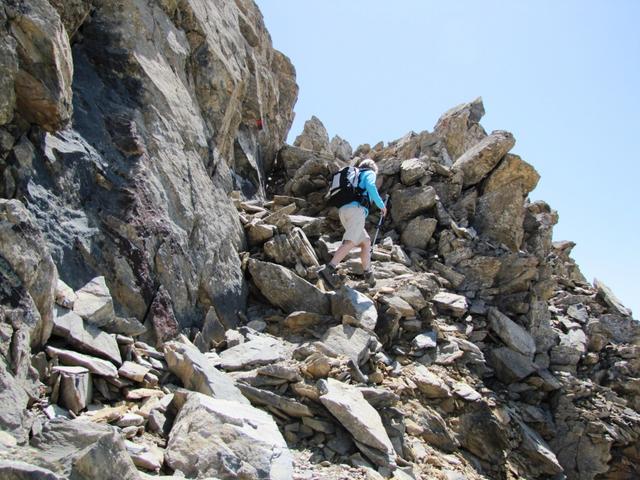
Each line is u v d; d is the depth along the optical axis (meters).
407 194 10.86
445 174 11.27
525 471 7.10
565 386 8.76
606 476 8.15
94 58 6.62
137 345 5.25
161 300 5.89
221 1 10.91
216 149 8.75
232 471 3.63
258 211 9.71
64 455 2.95
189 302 6.44
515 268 9.70
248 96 12.16
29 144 4.97
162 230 6.22
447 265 9.93
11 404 3.29
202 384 4.77
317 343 6.33
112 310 5.05
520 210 10.88
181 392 4.48
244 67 10.71
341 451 4.94
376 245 10.09
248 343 6.29
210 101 8.91
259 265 7.71
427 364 7.36
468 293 9.47
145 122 6.70
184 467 3.68
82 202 5.49
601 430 8.21
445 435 6.36
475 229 10.91
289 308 7.45
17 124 4.85
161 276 6.03
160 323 5.77
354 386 5.80
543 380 8.52
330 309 7.48
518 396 8.35
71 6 6.06
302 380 5.57
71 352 4.31
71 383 3.97
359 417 5.06
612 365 9.72
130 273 5.67
